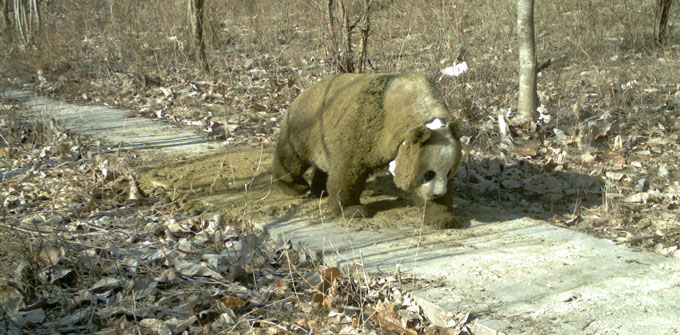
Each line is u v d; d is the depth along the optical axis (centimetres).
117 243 461
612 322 330
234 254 444
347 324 351
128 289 379
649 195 534
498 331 322
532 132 735
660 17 1176
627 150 678
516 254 428
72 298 373
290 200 554
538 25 1316
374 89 460
